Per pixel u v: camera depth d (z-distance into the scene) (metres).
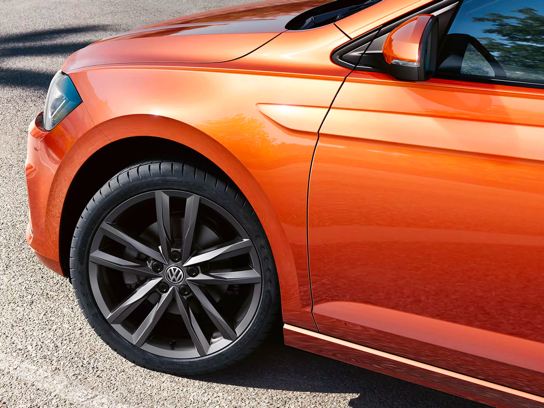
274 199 2.33
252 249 2.53
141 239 2.69
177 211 2.67
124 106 2.50
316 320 2.46
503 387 2.24
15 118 5.51
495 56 2.14
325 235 2.30
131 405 2.66
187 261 2.63
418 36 2.04
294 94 2.30
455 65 2.17
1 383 2.77
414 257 2.20
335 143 2.22
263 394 2.73
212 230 2.62
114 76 2.59
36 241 2.86
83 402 2.67
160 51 2.62
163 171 2.53
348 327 2.40
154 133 2.47
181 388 2.75
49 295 3.34
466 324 2.21
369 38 2.28
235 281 2.59
